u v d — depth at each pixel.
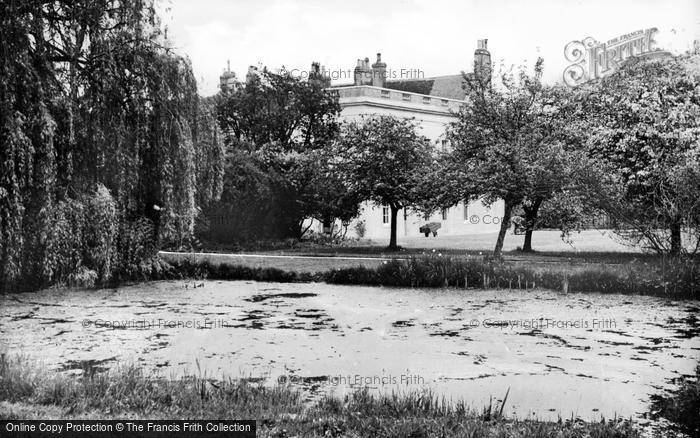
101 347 10.15
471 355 9.55
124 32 17.69
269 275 19.06
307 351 9.80
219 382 7.70
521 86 24.22
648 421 6.65
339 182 30.30
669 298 15.16
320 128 42.19
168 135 18.28
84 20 16.70
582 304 14.31
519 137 22.38
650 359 9.29
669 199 19.25
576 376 8.38
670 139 21.88
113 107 17.39
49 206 15.05
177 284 18.05
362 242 35.41
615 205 21.36
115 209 16.77
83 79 16.98
